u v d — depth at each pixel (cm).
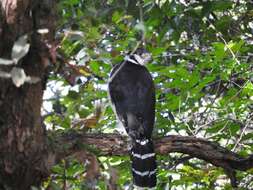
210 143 905
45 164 715
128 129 1027
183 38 1197
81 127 809
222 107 1038
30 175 700
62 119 831
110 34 977
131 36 935
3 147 670
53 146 762
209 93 1189
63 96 807
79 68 740
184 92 1015
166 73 1026
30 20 639
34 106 665
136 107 1050
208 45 1159
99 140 875
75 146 780
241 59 1159
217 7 1021
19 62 631
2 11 618
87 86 955
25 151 680
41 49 651
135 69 1101
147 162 954
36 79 585
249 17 1199
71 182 811
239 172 1073
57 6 731
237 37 1169
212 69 1048
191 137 913
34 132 678
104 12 766
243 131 1027
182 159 1057
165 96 1116
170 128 1055
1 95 647
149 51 1056
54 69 715
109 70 1038
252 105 1127
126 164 1023
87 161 753
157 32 1069
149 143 958
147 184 954
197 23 1059
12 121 662
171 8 987
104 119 1062
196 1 1005
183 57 1160
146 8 917
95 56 777
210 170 1083
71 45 834
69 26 748
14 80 561
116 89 1070
